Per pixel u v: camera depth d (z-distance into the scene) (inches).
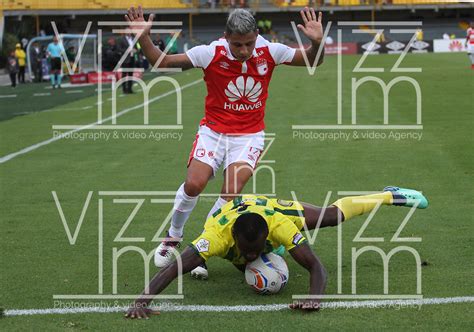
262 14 2839.6
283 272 257.8
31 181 494.0
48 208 412.5
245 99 294.7
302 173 493.0
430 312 237.0
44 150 636.1
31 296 262.8
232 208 260.8
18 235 353.4
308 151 582.2
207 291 266.4
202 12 2699.3
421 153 557.9
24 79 1723.7
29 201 431.8
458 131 660.7
